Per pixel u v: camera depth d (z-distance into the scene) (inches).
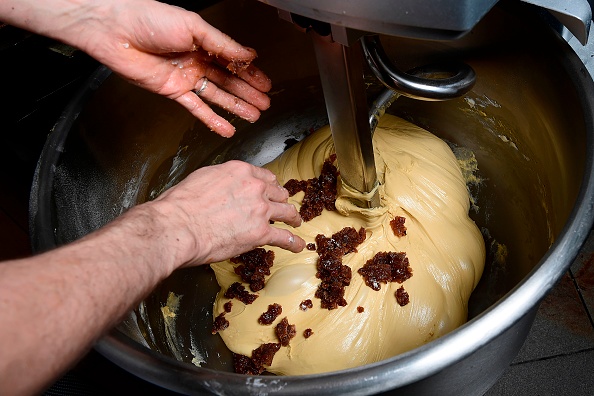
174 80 33.6
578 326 46.8
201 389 23.9
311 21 25.8
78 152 35.6
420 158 42.6
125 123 38.9
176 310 42.7
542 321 47.5
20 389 15.9
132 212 23.3
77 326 17.3
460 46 38.5
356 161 34.0
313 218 41.6
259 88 35.6
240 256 41.5
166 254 22.2
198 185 27.0
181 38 30.6
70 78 43.0
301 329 38.2
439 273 39.2
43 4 30.0
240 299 40.6
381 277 38.3
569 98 31.1
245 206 27.6
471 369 28.7
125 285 19.3
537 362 45.6
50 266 17.8
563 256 24.6
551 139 34.7
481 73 39.0
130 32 30.8
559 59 31.5
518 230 41.3
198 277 44.3
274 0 23.5
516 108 38.2
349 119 30.8
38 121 44.7
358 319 37.5
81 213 35.3
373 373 22.8
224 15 39.7
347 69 27.7
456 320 38.5
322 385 22.9
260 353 38.2
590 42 42.2
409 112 47.3
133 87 38.0
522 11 33.3
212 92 35.0
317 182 42.9
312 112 50.1
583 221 25.3
